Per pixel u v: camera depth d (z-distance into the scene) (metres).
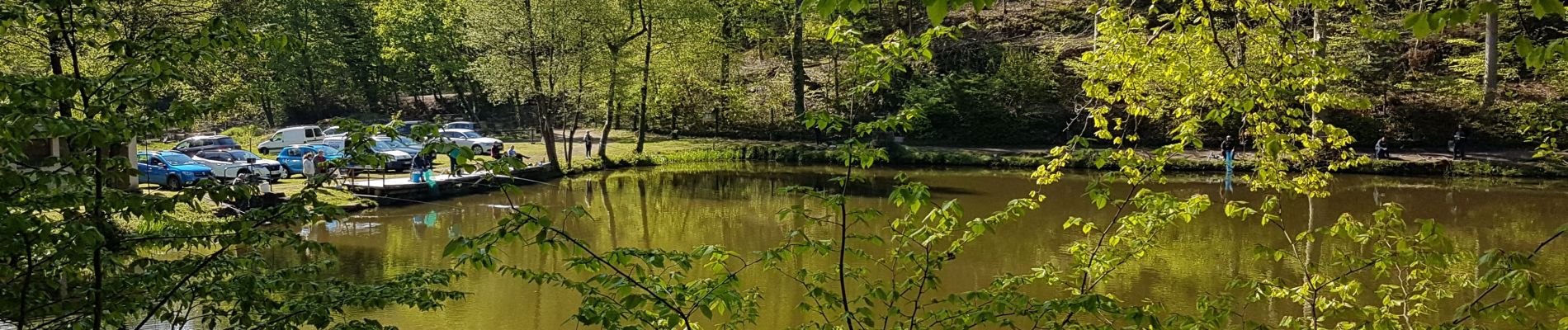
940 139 40.75
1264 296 5.76
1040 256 15.58
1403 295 6.12
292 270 5.11
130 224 11.20
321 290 5.05
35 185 3.79
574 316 4.09
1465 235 18.28
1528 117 6.58
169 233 4.70
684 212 23.09
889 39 4.90
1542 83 33.78
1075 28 44.72
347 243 17.88
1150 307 5.38
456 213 22.58
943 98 40.31
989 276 13.88
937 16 2.84
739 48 46.81
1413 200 23.72
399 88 53.78
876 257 14.18
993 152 36.88
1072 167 31.73
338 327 4.80
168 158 26.17
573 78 31.38
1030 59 41.16
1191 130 6.02
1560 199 23.89
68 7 4.12
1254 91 6.07
